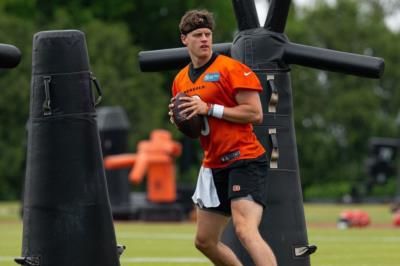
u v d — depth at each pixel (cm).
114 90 13350
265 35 3056
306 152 15550
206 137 2548
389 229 6481
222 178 2548
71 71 2661
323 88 15788
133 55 13988
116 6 15825
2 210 10225
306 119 15788
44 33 2675
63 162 2653
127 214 7688
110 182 7656
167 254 4447
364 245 4972
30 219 2670
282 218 2981
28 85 12988
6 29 13225
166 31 16562
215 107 2514
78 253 2641
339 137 15962
